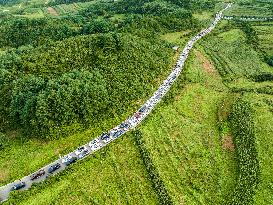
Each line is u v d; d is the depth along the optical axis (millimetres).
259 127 161125
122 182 135000
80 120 158500
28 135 154250
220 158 148250
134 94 178875
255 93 193625
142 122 165125
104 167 141375
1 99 164000
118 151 148750
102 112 164375
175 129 163875
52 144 150875
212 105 184250
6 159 144875
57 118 153250
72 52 182125
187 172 141000
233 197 129500
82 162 141875
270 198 129000
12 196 128500
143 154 145750
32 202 127000
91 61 181625
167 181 136750
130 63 189125
